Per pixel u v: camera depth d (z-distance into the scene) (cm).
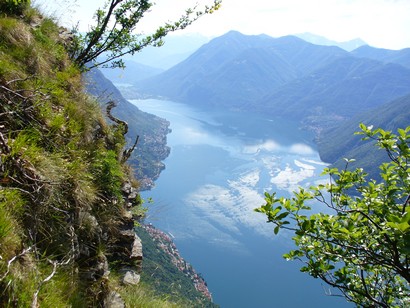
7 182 392
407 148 522
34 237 393
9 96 547
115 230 657
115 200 693
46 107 603
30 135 507
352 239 498
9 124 508
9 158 416
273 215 501
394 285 586
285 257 559
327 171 561
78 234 497
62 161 531
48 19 981
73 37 1142
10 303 289
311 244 547
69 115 683
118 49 1227
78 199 520
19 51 707
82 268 486
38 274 342
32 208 409
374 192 505
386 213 480
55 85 707
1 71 580
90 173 618
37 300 323
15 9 869
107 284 505
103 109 919
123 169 859
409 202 489
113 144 870
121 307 499
